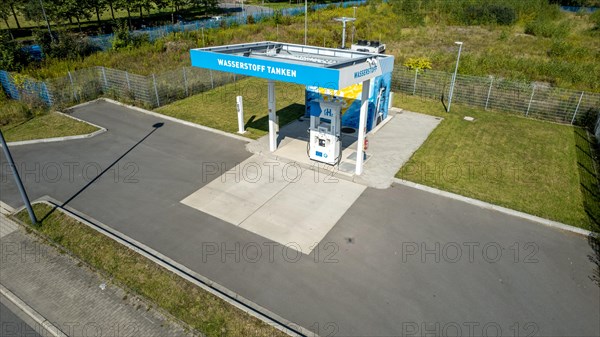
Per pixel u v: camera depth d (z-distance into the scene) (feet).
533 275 29.40
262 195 39.47
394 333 24.75
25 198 33.86
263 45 48.67
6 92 69.00
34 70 77.36
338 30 117.60
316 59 42.68
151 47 97.04
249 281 28.84
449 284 28.50
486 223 35.22
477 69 78.64
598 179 42.55
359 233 33.83
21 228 35.17
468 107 64.18
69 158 47.52
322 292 27.81
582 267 30.25
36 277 29.66
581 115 56.80
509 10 142.10
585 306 26.81
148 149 49.62
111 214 36.81
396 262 30.55
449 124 57.11
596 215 36.35
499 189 40.45
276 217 36.04
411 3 155.22
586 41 115.44
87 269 30.32
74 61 85.92
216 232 34.17
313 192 39.88
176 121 58.34
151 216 36.42
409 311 26.27
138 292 28.02
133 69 81.82
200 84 71.97
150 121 58.44
